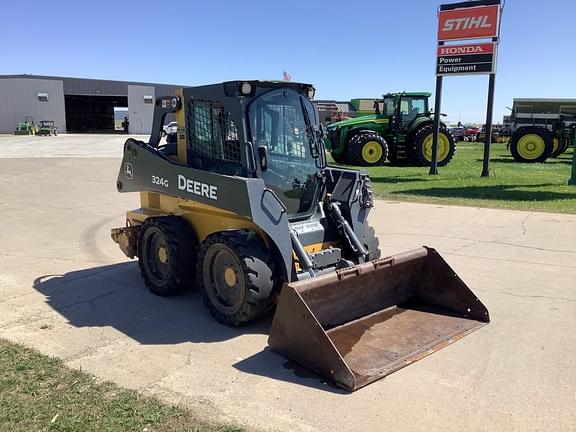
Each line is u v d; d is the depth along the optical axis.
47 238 8.17
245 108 4.60
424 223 9.07
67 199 11.98
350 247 5.01
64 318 4.88
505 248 7.29
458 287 4.70
